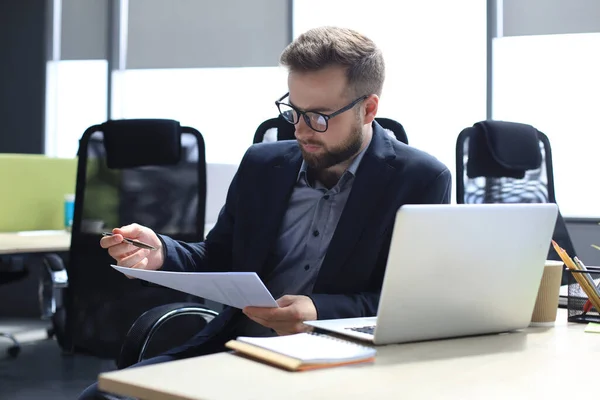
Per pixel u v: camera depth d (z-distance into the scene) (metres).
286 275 1.66
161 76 5.51
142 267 1.55
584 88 4.33
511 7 4.48
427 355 1.08
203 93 5.37
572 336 1.25
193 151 2.72
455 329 1.21
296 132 1.53
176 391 0.87
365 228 1.57
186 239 2.67
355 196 1.58
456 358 1.07
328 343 1.09
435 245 1.12
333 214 1.63
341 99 1.48
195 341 1.63
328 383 0.92
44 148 5.69
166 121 2.70
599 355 1.10
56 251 3.13
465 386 0.92
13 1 5.71
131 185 2.70
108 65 5.64
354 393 0.88
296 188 1.69
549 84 4.41
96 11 5.68
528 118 4.47
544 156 2.66
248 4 5.21
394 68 4.75
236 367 0.98
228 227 1.79
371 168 1.59
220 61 5.30
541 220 1.23
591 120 4.32
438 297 1.16
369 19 4.84
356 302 1.44
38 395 3.43
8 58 5.73
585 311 1.39
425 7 4.67
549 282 1.33
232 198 1.80
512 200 2.54
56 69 5.81
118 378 0.92
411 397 0.87
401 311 1.13
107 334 2.62
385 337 1.14
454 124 4.62
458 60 4.59
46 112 5.70
